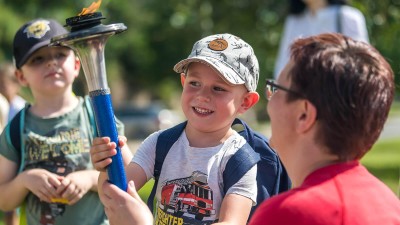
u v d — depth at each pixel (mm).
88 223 4488
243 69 3486
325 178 2586
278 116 2686
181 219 3469
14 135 4551
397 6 11352
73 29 2900
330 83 2553
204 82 3473
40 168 4516
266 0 15734
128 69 39438
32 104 4715
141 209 2809
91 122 4578
